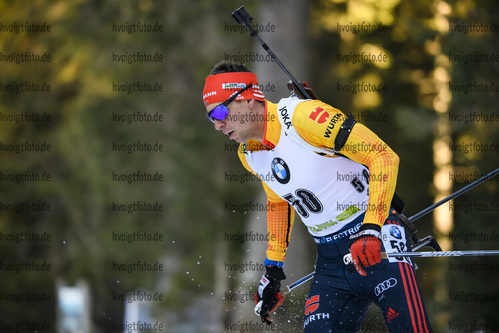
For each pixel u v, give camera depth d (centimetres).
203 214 4812
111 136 5091
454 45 3994
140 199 5025
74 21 4941
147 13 4728
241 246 4619
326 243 1259
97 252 5162
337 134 1138
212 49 4731
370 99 4478
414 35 4116
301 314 2172
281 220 1353
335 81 4509
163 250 4881
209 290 4453
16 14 5100
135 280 4978
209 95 1201
